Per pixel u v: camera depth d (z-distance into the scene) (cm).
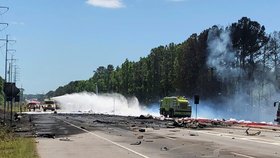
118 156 2047
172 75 12144
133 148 2430
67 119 6575
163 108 7775
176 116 7294
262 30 10306
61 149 2367
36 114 9519
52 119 6562
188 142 2805
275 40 10256
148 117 6944
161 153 2178
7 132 3500
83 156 2047
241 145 2606
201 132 3781
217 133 3659
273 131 3991
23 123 5253
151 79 13450
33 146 2452
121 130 4047
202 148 2430
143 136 3322
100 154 2131
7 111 9000
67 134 3538
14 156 1955
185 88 10969
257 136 3344
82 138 3138
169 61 12675
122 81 15675
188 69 10925
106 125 4900
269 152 2236
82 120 6228
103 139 3045
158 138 3130
